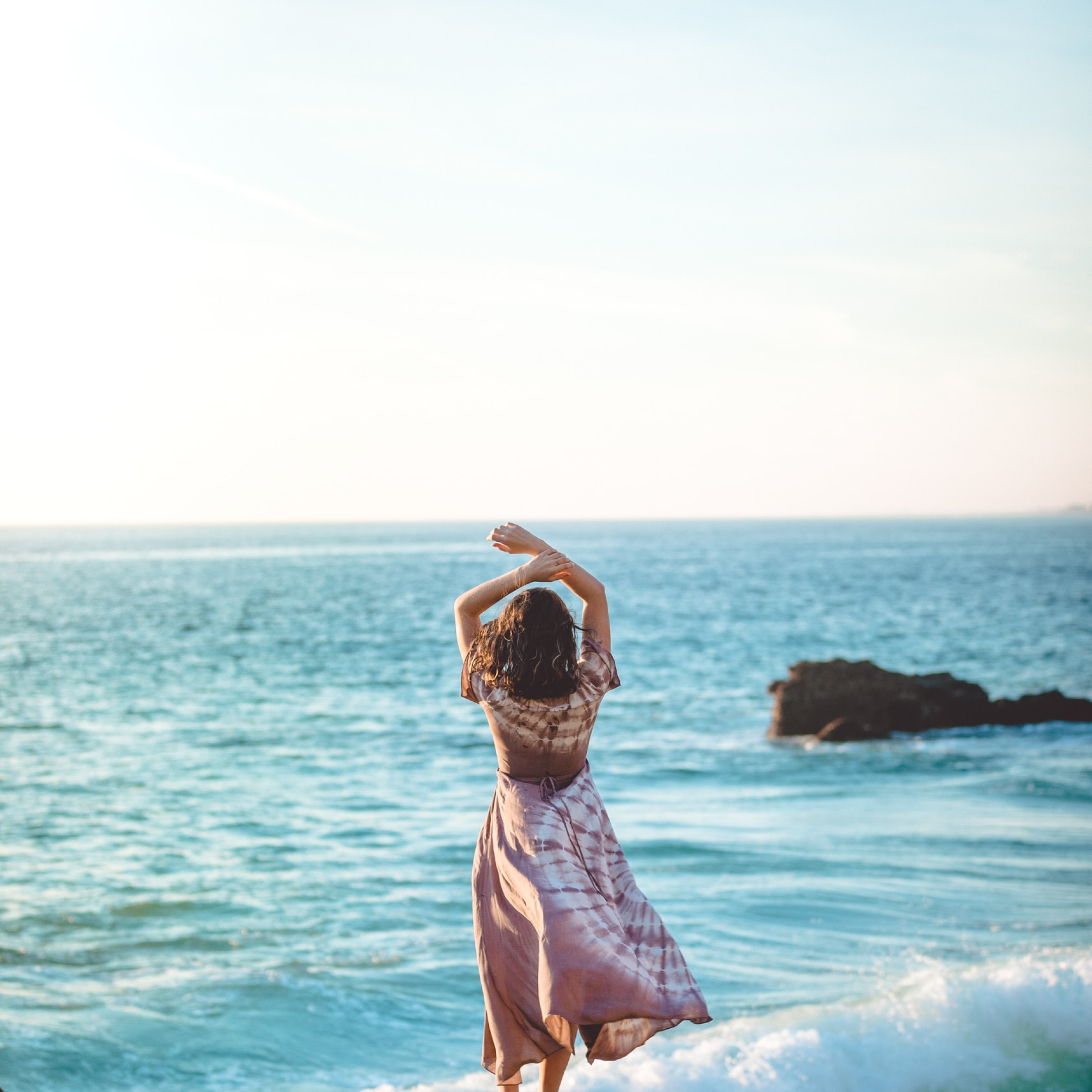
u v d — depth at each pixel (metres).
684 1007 3.22
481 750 18.09
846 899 8.31
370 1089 5.20
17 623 49.81
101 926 8.39
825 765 16.30
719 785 14.73
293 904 8.96
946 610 52.03
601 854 3.48
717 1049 5.05
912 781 14.69
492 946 3.50
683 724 21.23
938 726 19.50
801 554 140.75
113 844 11.42
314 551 187.75
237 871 10.16
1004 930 7.41
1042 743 18.03
